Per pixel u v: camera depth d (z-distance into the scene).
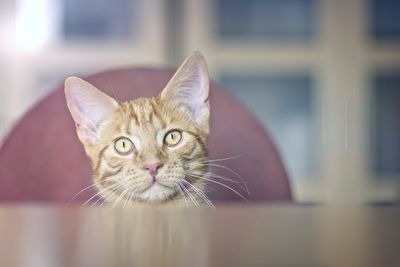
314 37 2.05
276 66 2.05
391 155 2.07
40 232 0.43
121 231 0.43
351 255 0.34
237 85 2.04
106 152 0.64
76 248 0.38
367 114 2.06
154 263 0.32
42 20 1.95
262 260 0.33
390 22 2.04
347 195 2.05
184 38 2.00
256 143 0.77
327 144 2.06
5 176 0.77
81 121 0.64
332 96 2.05
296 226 0.45
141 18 1.98
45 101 0.77
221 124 0.77
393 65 2.05
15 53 1.92
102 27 1.98
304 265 0.31
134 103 0.65
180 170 0.63
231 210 0.52
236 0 2.03
